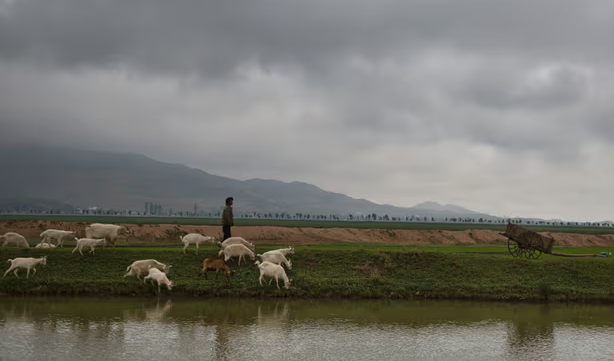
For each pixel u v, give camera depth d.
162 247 35.84
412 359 16.33
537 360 16.52
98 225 30.56
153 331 18.89
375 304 25.38
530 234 33.59
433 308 24.66
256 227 72.69
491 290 27.34
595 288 28.16
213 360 15.53
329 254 31.02
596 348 17.98
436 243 76.56
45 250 29.61
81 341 17.31
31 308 22.55
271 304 24.66
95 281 26.34
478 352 17.30
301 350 16.91
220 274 27.80
